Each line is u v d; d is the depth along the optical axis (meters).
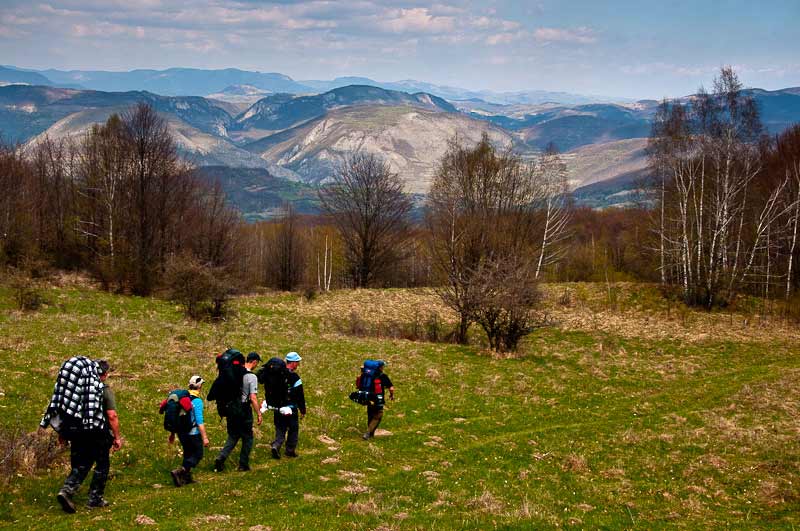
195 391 13.32
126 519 10.87
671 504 15.05
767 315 50.91
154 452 14.62
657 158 59.44
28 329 28.20
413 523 11.95
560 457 18.30
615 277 72.12
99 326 32.31
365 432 18.94
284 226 82.81
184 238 68.56
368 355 32.12
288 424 15.68
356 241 78.88
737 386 29.19
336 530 11.19
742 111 55.50
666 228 65.94
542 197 64.75
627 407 25.12
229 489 13.04
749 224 64.81
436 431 19.95
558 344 41.28
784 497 15.60
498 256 40.22
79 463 11.20
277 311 52.31
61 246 68.94
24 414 15.50
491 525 12.27
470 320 40.25
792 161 62.81
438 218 57.50
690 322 49.00
